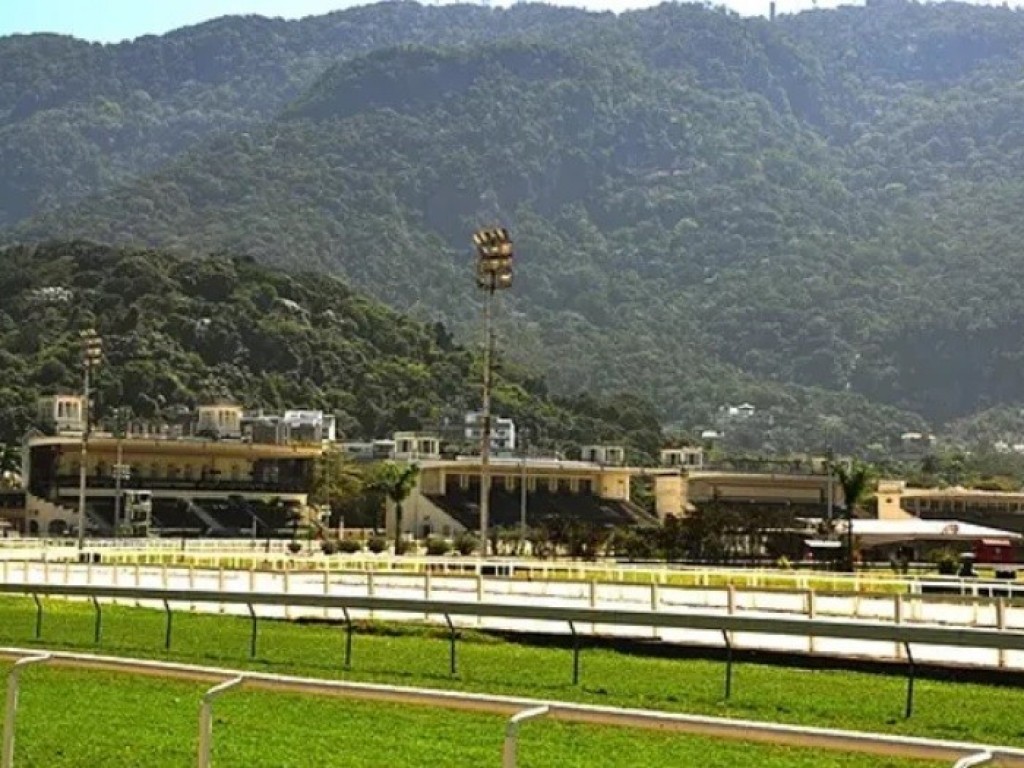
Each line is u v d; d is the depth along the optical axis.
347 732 22.09
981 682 32.81
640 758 20.61
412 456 167.25
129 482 143.75
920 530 123.69
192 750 20.12
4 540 100.88
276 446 155.38
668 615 29.91
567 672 32.25
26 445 148.50
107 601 52.25
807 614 43.97
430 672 31.67
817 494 173.50
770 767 20.19
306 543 108.81
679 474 168.25
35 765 18.69
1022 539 124.69
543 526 130.12
